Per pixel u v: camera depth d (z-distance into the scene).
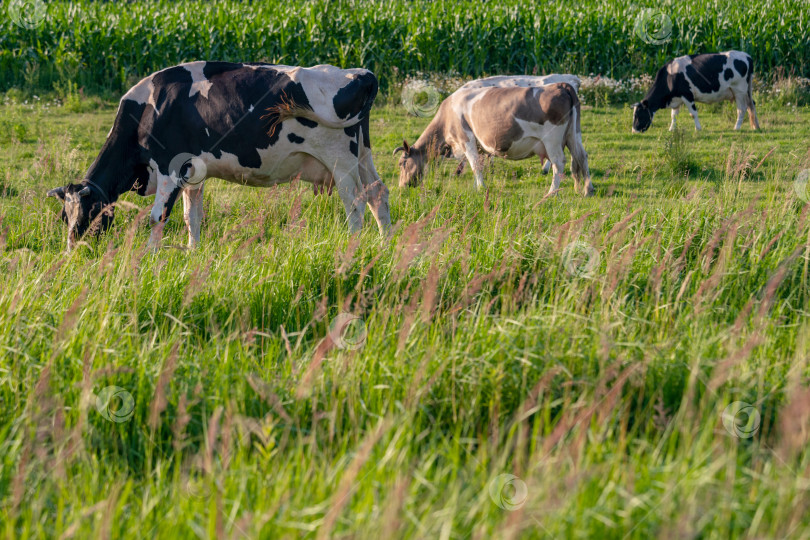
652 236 10.84
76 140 25.06
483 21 39.66
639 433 6.41
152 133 13.72
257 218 11.41
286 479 5.45
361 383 7.18
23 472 5.51
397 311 8.63
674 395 6.89
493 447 5.69
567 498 4.79
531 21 39.62
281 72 13.35
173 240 13.75
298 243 11.44
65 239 13.60
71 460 6.12
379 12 40.81
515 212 14.11
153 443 6.29
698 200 13.30
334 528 4.93
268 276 9.96
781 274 8.15
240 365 7.76
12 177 20.06
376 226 14.82
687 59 28.02
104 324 8.04
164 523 5.25
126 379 7.30
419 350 7.46
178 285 10.07
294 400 6.86
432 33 38.34
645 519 4.96
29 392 6.92
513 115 19.77
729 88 28.00
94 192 13.75
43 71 36.62
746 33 38.53
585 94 34.28
